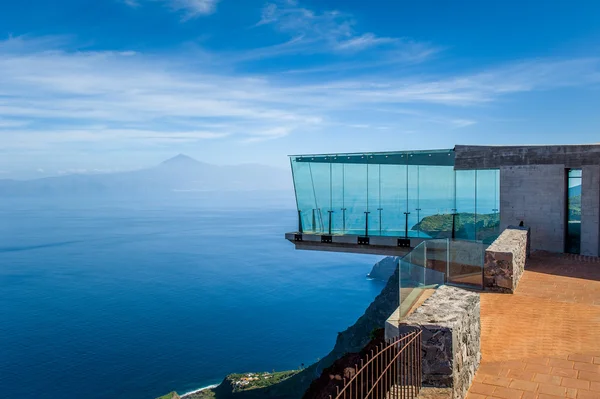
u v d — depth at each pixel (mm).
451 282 11680
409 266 8258
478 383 6152
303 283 160000
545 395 5746
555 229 18000
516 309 9727
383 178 20828
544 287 11742
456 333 5266
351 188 21297
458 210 19797
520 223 17562
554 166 17984
